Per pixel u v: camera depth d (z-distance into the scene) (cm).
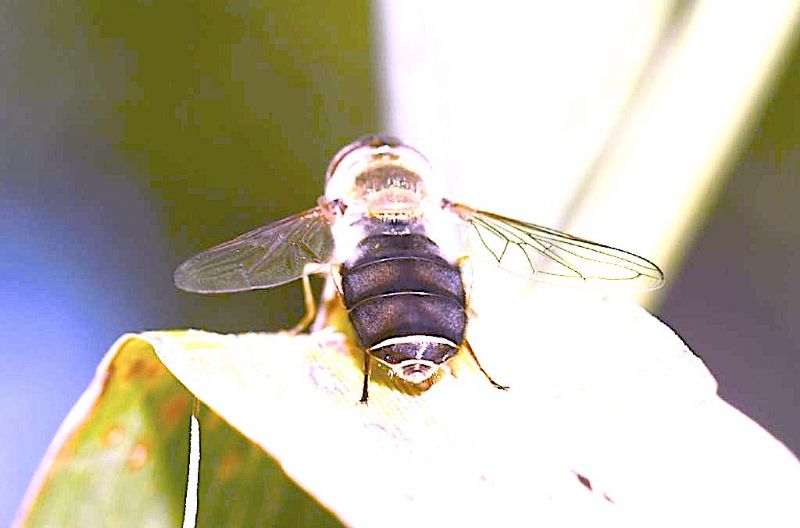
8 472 12
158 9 12
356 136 12
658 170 11
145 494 9
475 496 9
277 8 12
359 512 9
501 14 11
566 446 9
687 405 10
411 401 10
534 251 11
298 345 10
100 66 12
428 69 11
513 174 11
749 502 9
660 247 11
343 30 12
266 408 9
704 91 10
